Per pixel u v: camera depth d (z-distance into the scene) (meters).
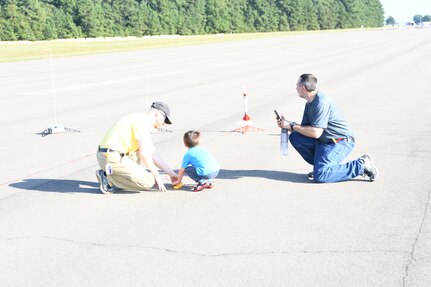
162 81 23.31
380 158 8.53
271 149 9.50
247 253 4.99
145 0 103.94
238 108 14.77
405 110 13.30
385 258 4.79
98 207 6.51
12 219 6.18
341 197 6.59
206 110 14.57
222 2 112.81
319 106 7.12
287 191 6.92
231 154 9.17
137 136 6.79
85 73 28.94
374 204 6.29
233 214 6.08
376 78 21.58
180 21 104.00
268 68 28.83
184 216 6.07
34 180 7.93
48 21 86.19
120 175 6.86
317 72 25.42
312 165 8.30
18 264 4.93
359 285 4.31
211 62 34.72
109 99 17.70
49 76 27.64
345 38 72.75
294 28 130.62
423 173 7.58
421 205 6.20
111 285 4.46
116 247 5.24
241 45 58.41
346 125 7.27
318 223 5.71
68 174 8.23
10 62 39.19
